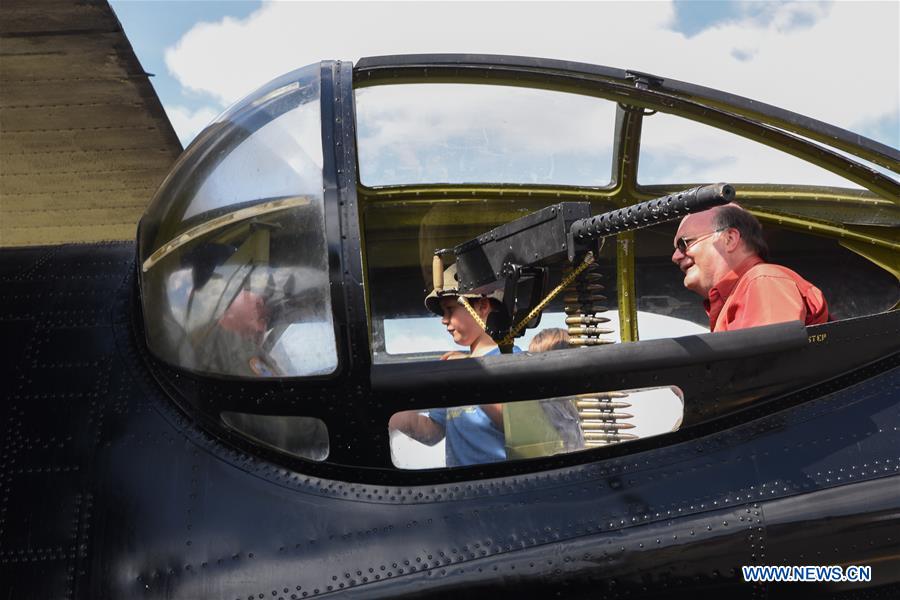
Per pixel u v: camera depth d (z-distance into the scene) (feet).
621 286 9.52
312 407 5.46
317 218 5.59
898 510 5.46
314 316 5.49
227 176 6.03
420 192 8.63
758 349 5.65
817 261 9.39
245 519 5.24
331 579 5.10
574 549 5.25
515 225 6.26
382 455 5.44
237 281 5.69
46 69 12.01
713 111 7.55
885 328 6.00
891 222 8.71
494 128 8.03
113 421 5.57
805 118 7.34
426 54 7.13
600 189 8.79
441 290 7.25
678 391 5.72
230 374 5.57
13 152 14.23
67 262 6.75
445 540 5.24
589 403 5.65
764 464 5.56
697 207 4.83
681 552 5.31
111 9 10.77
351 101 6.04
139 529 5.20
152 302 5.95
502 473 5.52
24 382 5.76
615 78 7.36
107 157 14.49
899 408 5.80
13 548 5.19
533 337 7.25
